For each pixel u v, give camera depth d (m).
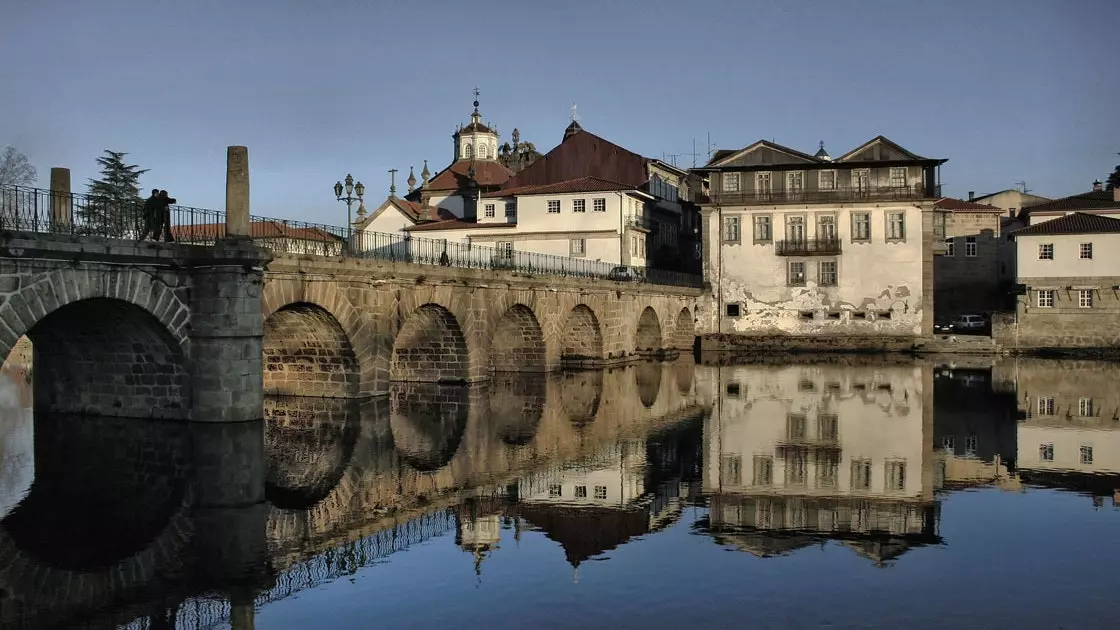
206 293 24.30
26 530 15.32
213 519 16.09
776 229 65.12
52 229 21.22
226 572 13.32
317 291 28.77
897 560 13.92
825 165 64.19
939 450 23.36
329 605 12.02
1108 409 31.36
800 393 36.59
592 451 23.12
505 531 15.61
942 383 40.69
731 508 17.27
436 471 20.47
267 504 17.20
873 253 63.44
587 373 45.59
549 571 13.44
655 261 68.19
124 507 16.83
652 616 11.54
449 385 38.50
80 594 12.36
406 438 24.77
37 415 27.27
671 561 13.89
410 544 14.80
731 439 25.02
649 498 18.03
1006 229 76.38
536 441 24.55
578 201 60.66
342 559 13.98
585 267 55.44
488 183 74.94
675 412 30.64
